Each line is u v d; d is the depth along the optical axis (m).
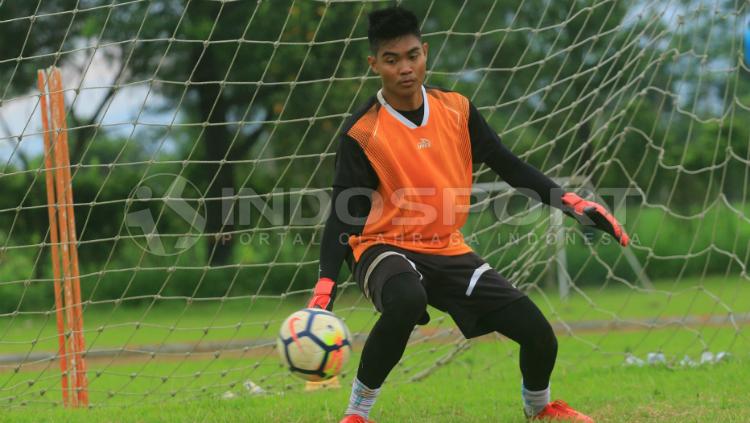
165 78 71.25
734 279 67.50
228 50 64.44
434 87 16.50
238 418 18.44
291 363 13.59
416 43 15.01
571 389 22.00
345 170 15.41
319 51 57.34
